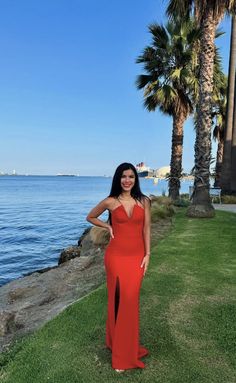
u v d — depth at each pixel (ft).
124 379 12.16
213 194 73.56
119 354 12.56
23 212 133.08
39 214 125.18
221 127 100.89
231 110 82.74
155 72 69.36
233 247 30.25
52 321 16.49
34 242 71.61
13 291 27.37
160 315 17.06
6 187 408.05
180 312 17.43
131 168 12.86
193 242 32.09
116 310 12.63
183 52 66.59
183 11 48.57
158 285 21.07
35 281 29.17
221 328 15.83
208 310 17.70
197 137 46.44
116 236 12.79
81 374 12.42
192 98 70.49
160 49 67.97
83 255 35.35
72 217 115.34
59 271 29.91
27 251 62.59
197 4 45.11
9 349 15.56
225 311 17.60
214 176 108.37
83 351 13.89
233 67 81.20
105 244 36.47
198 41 64.75
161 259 26.53
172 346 14.28
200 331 15.55
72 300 21.36
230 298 19.30
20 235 80.12
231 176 82.02
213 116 99.71
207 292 20.11
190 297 19.34
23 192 296.30
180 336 15.08
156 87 69.31
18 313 21.52
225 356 13.61
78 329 15.67
